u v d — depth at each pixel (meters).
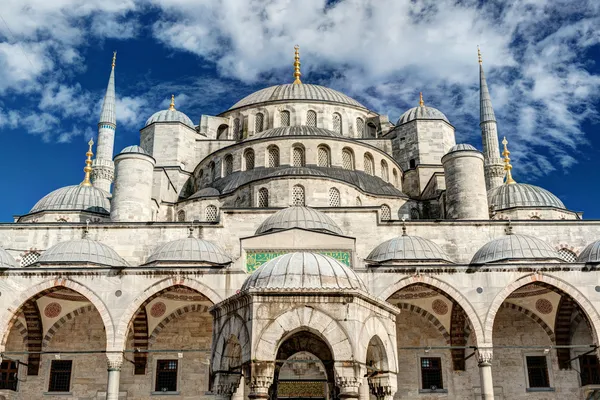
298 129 46.56
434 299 35.25
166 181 44.41
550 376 34.66
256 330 13.20
